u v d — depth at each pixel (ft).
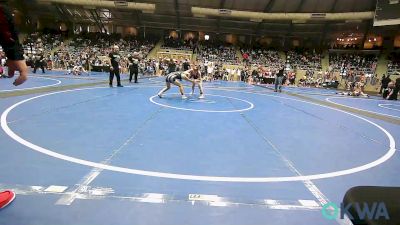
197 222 8.64
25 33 123.34
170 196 10.14
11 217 8.23
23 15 122.83
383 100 61.82
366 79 99.96
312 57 123.85
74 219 8.34
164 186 10.91
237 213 9.32
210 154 15.10
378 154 17.29
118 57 47.09
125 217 8.64
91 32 135.44
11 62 7.22
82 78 64.08
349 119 30.83
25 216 8.32
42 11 122.11
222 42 136.77
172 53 121.29
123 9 113.91
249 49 130.82
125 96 36.32
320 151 17.16
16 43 7.10
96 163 12.76
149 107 28.78
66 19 131.75
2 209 8.60
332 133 22.72
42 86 42.42
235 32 134.41
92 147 14.93
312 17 106.63
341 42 131.75
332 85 98.94
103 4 107.86
